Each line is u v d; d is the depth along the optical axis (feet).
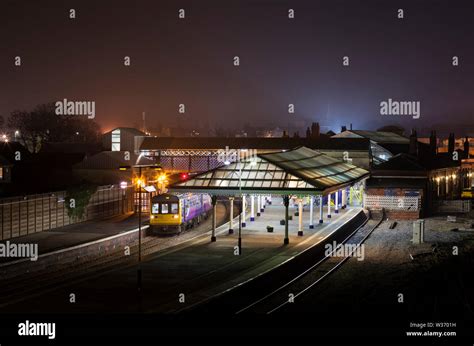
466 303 106.11
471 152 479.82
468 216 237.86
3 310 92.12
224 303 97.35
